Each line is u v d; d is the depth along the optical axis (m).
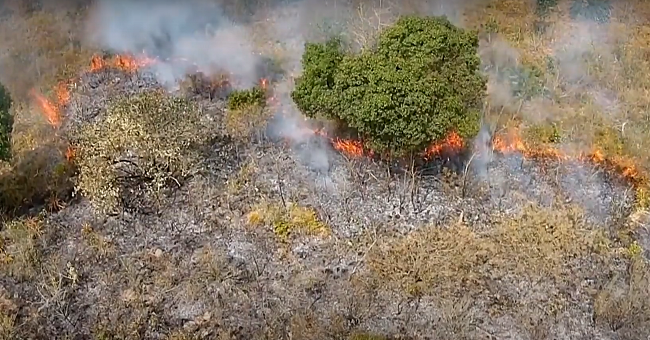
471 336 12.86
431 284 13.62
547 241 14.37
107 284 13.81
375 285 13.69
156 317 13.18
